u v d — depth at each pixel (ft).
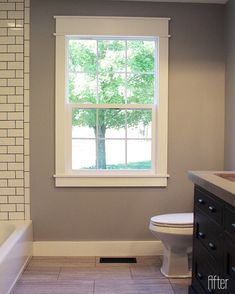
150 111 10.85
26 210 10.54
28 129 10.45
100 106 10.77
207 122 10.72
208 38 10.62
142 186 10.63
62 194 10.59
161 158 10.64
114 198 10.64
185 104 10.67
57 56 10.36
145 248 10.71
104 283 8.66
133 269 9.61
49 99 10.45
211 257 6.52
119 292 8.16
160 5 10.49
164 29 10.47
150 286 8.50
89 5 10.36
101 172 10.75
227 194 5.33
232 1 9.91
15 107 10.41
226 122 10.53
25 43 10.32
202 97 10.68
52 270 9.47
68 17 10.31
